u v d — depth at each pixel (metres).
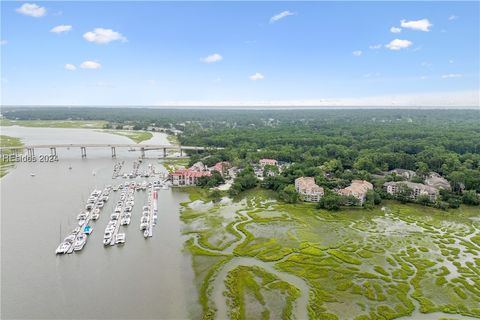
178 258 141.12
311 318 104.19
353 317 104.81
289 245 153.62
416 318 104.88
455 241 159.50
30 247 148.38
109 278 125.50
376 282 124.00
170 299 113.44
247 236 162.88
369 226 177.50
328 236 164.38
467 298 114.75
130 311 107.31
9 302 111.31
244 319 103.44
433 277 127.56
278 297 114.62
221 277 127.00
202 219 185.75
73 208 198.38
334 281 124.62
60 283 122.00
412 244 156.00
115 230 166.88
